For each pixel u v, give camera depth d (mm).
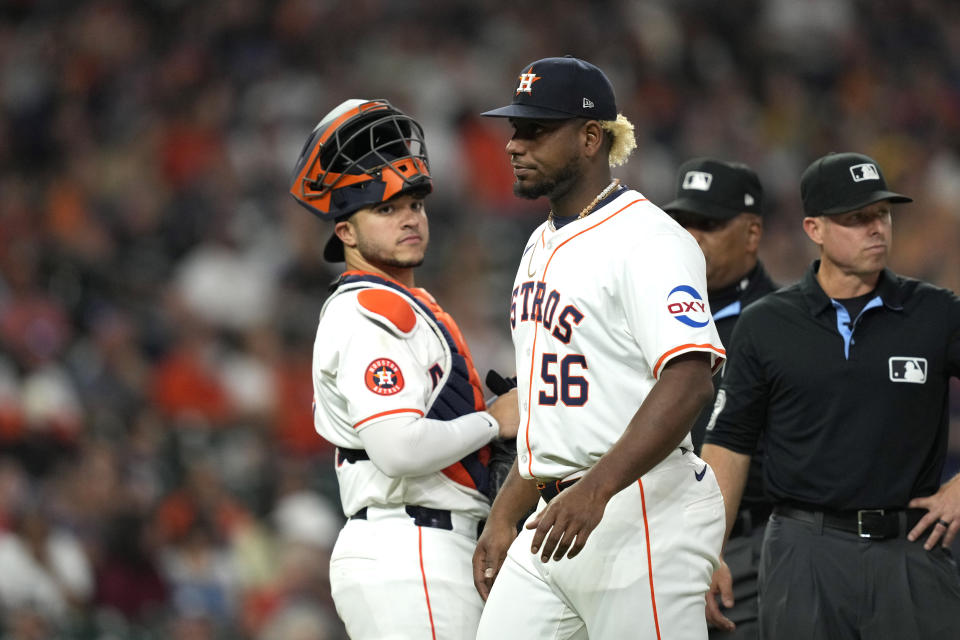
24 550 27172
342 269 42188
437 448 12875
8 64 48781
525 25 54812
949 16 63688
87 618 27250
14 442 30828
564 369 11844
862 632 13703
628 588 11672
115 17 50875
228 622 29156
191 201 43844
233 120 48031
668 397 10922
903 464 13703
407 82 50188
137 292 38625
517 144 12109
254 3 52375
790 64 58875
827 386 13828
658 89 54438
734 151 53562
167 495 30438
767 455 14445
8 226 40406
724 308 16453
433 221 45094
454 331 13969
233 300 39938
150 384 35750
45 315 35719
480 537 12984
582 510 10656
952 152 58656
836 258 13961
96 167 45281
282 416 37375
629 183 49469
